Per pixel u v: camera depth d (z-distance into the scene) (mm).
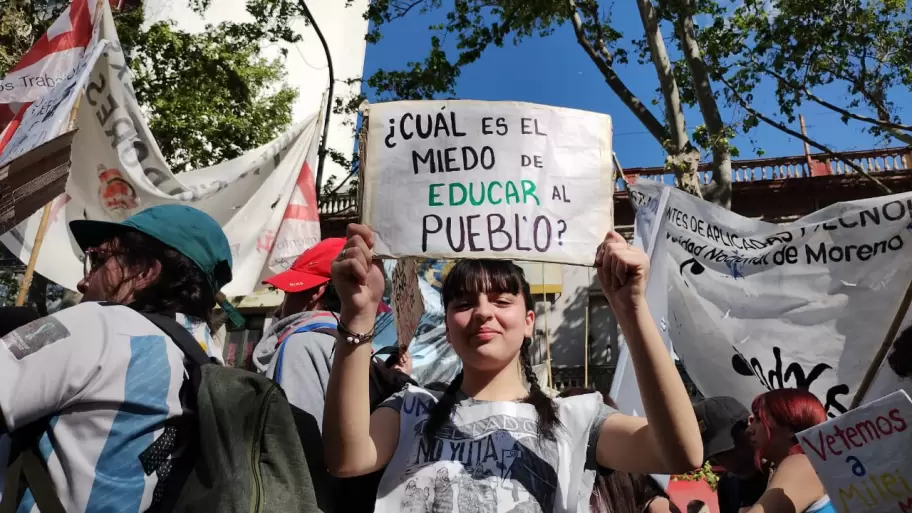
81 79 2797
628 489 2178
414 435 1753
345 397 1590
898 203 3588
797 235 3846
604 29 11102
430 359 4621
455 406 1759
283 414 1515
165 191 4875
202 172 5836
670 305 4172
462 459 1648
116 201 4578
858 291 3604
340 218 16719
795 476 2229
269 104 14938
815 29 9805
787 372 3682
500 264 1854
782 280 3826
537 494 1586
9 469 1371
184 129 13281
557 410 1751
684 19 9938
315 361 2139
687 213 4234
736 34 10586
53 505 1348
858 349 3543
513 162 1888
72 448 1360
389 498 1650
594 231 1868
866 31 10000
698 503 3834
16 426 1315
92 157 4520
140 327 1523
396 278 2270
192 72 13898
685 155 9047
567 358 14977
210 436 1459
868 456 1937
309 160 6000
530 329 1933
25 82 4215
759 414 2531
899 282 3516
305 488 1455
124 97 4590
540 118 1938
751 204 15891
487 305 1792
